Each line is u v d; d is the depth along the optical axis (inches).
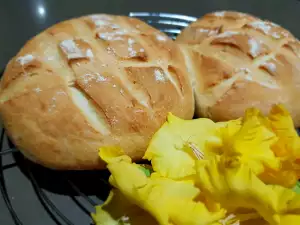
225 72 10.2
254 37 10.7
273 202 7.2
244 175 7.3
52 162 9.0
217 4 16.0
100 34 9.8
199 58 10.6
